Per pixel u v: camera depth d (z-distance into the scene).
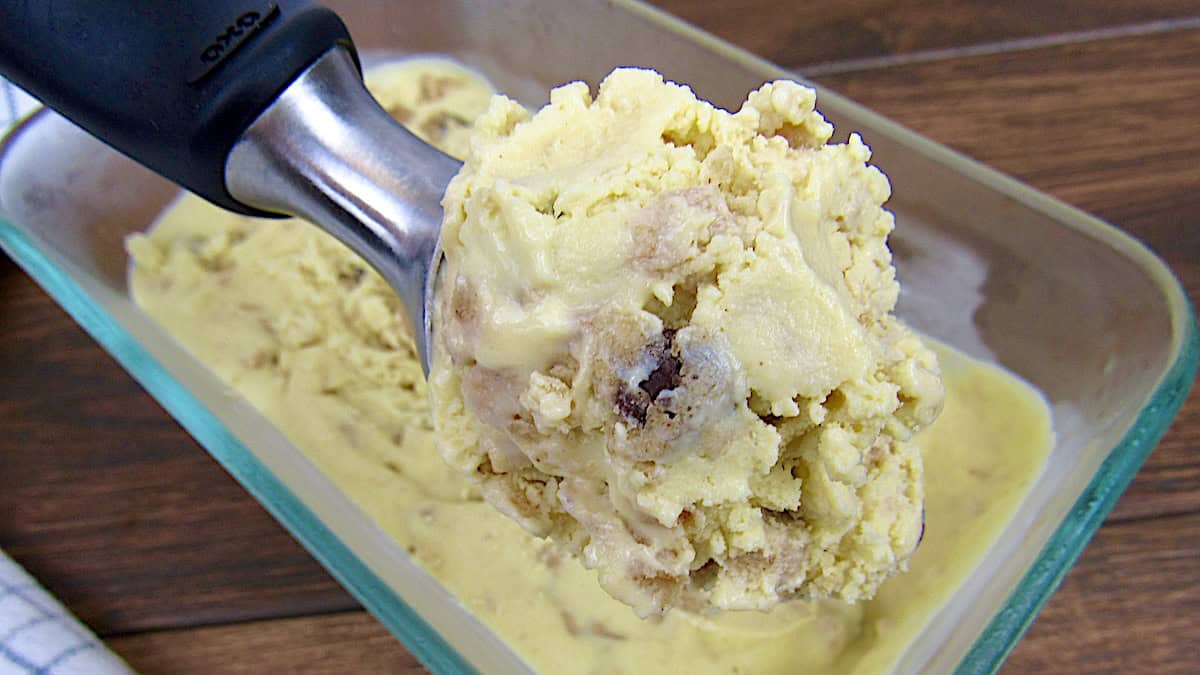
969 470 0.21
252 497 0.23
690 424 0.15
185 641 0.21
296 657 0.21
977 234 0.22
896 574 0.19
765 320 0.15
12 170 0.23
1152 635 0.21
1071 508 0.18
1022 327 0.22
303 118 0.18
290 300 0.23
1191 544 0.22
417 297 0.18
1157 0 0.27
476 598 0.20
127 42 0.18
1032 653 0.21
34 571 0.22
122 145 0.19
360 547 0.20
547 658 0.19
